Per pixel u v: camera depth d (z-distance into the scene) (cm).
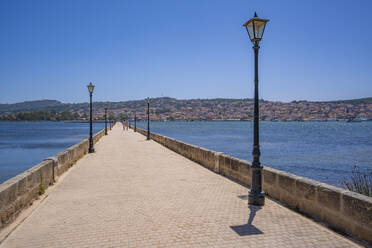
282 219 602
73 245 484
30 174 723
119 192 848
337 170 2694
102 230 548
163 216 626
